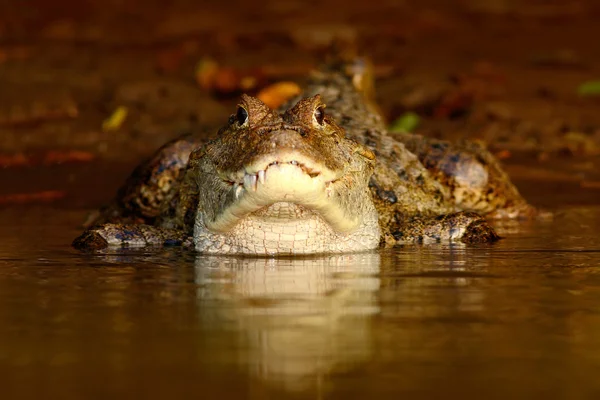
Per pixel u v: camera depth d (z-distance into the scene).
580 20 36.06
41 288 9.30
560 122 21.22
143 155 19.08
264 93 20.81
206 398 6.05
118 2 40.50
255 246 11.31
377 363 6.74
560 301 8.62
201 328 7.66
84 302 8.66
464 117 21.52
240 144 10.55
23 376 6.54
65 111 22.44
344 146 11.02
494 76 25.89
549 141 19.73
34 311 8.32
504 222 14.30
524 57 29.64
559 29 34.41
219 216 11.05
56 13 38.00
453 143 14.97
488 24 35.56
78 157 18.75
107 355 6.98
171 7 39.47
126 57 29.62
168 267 10.52
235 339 7.34
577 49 30.83
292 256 11.28
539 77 26.48
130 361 6.84
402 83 24.59
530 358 6.88
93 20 36.84
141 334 7.52
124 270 10.31
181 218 12.80
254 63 27.81
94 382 6.39
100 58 29.33
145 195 14.02
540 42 32.12
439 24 35.53
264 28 34.50
